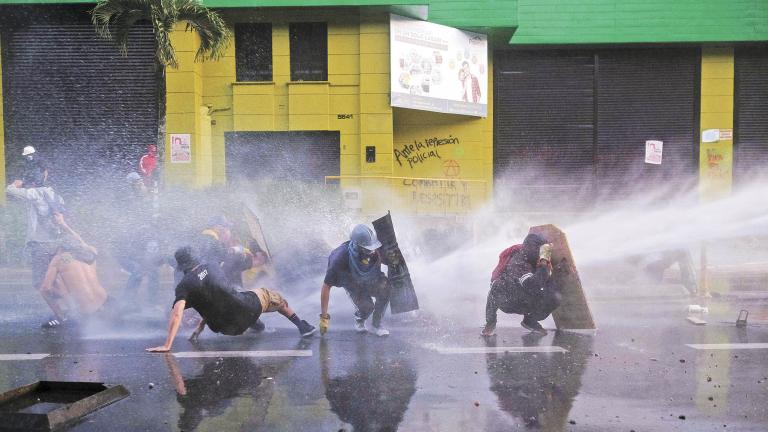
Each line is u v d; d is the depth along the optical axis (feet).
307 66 59.06
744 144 64.75
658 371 18.31
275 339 22.85
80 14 55.93
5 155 56.24
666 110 65.10
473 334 23.76
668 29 62.34
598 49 65.00
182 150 55.77
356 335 23.57
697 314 28.02
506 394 16.11
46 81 56.29
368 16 57.67
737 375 17.88
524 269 23.17
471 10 59.77
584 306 24.09
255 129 58.44
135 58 56.24
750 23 61.82
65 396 15.97
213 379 17.51
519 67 65.26
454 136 62.90
